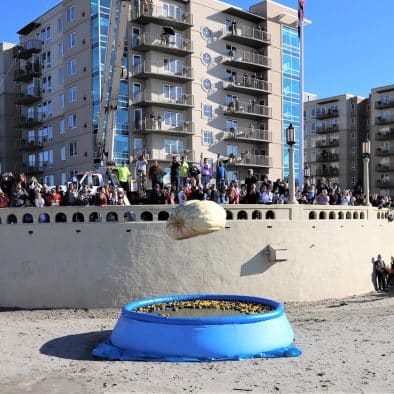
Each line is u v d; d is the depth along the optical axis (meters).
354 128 77.44
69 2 44.09
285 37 52.62
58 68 46.56
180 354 10.15
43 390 8.16
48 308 16.75
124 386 8.35
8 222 17.36
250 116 49.44
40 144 48.88
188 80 44.28
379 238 21.98
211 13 46.56
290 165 18.75
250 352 10.20
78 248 16.81
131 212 17.05
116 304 16.66
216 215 8.87
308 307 17.27
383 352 10.34
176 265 16.94
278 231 18.00
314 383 8.34
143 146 42.62
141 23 42.53
